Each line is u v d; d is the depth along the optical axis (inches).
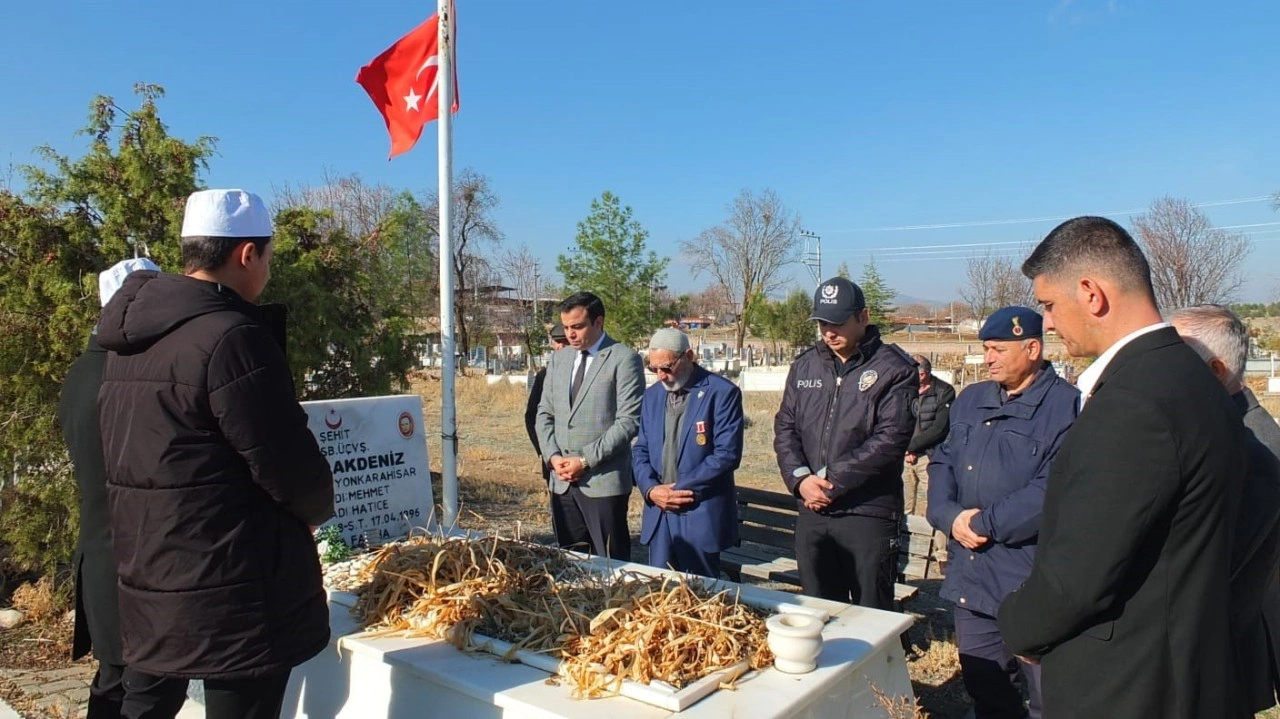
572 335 192.4
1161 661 70.8
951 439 143.6
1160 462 68.6
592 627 111.0
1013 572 129.4
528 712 99.2
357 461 179.6
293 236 255.8
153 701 99.8
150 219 219.6
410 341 277.1
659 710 96.6
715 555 173.9
